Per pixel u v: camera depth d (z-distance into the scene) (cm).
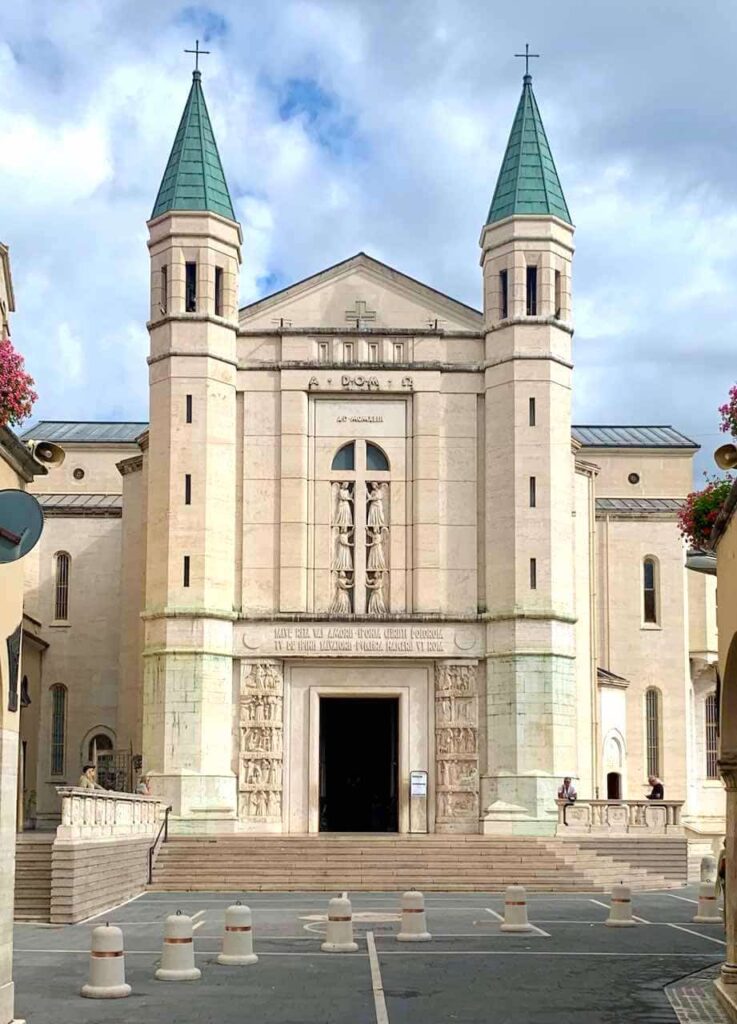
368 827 7038
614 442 8300
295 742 5994
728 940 2314
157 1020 2181
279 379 6156
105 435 8481
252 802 5925
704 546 3503
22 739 6881
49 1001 2366
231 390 6116
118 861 4275
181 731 5806
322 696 6044
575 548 6631
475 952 3033
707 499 3425
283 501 6078
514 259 6116
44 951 3044
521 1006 2331
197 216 6094
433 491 6109
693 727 7694
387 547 6112
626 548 7519
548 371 6059
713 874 5278
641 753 7331
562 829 5284
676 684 7431
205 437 5997
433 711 5997
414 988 2520
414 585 6062
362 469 6138
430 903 4259
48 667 7338
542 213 6125
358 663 6034
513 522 5975
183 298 6075
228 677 5966
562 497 6038
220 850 4984
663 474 8181
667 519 7544
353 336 6191
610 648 7438
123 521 6806
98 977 2441
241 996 2420
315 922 3625
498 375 6112
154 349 6106
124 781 6512
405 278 6238
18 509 1798
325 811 6369
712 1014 2248
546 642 5884
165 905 4175
